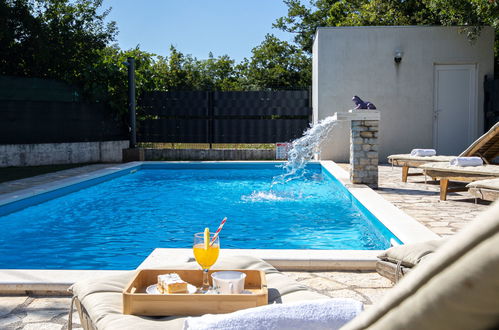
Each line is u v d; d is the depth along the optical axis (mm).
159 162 11531
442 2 11336
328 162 11320
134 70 12469
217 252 2021
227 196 7750
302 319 1322
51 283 2979
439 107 11914
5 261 4258
